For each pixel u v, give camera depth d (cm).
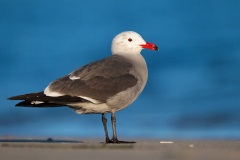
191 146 1220
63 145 1185
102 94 1350
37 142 1415
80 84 1342
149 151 1038
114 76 1378
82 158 918
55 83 1340
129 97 1391
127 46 1512
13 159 898
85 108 1371
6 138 1736
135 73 1423
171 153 996
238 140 1608
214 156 942
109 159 902
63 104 1348
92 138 1772
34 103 1343
